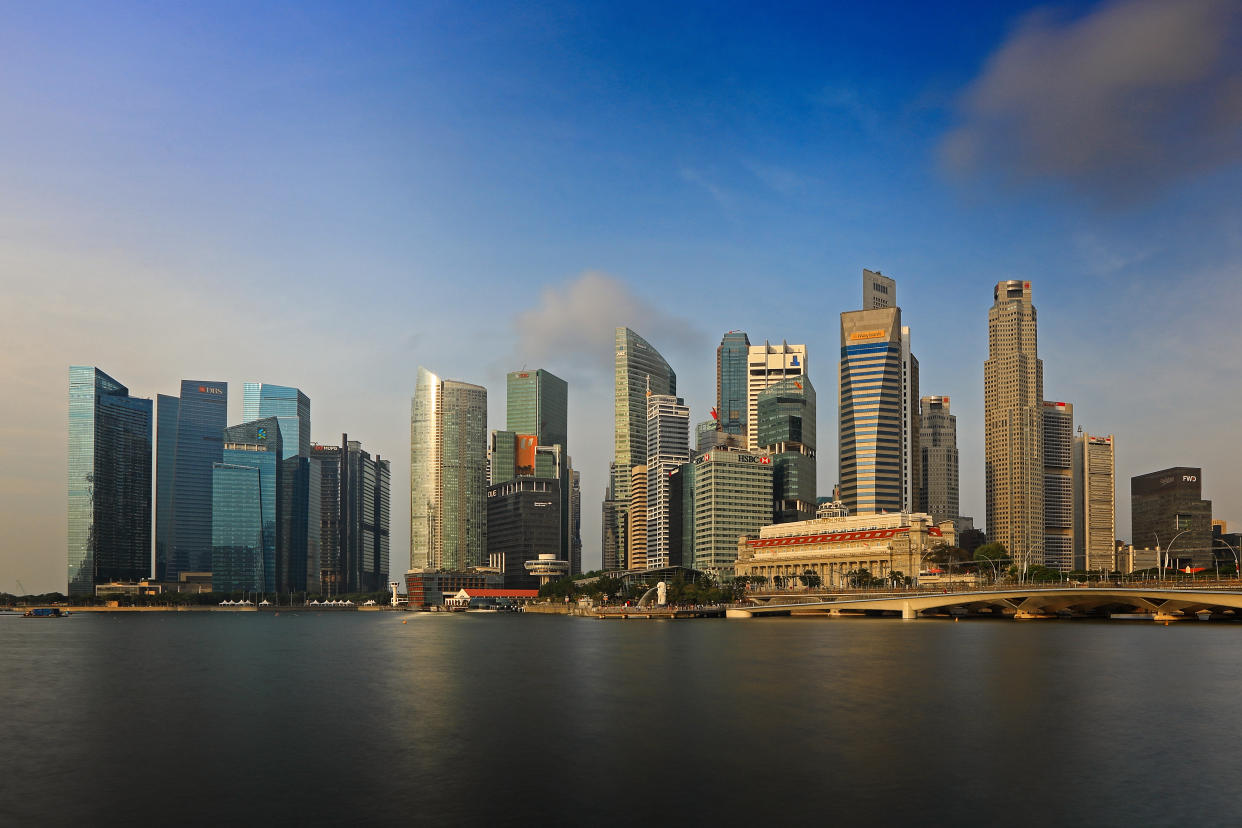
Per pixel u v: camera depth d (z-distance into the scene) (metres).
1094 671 140.62
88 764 83.00
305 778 77.44
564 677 143.88
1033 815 66.06
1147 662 153.62
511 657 184.62
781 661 163.12
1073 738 89.94
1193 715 101.88
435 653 198.62
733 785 74.19
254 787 74.75
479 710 110.88
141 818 66.88
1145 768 78.19
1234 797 69.88
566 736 93.62
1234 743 87.25
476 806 69.25
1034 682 128.50
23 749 89.62
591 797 71.31
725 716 104.12
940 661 158.25
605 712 108.19
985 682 129.00
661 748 87.44
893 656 169.25
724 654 181.25
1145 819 65.06
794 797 70.75
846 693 120.31
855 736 91.88
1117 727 95.25
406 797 71.69
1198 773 76.50
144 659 190.62
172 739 94.06
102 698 125.12
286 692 129.75
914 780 75.06
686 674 145.00
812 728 96.19
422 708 112.88
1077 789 72.12
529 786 74.50
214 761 83.81
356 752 87.06
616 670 153.12
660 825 64.75
